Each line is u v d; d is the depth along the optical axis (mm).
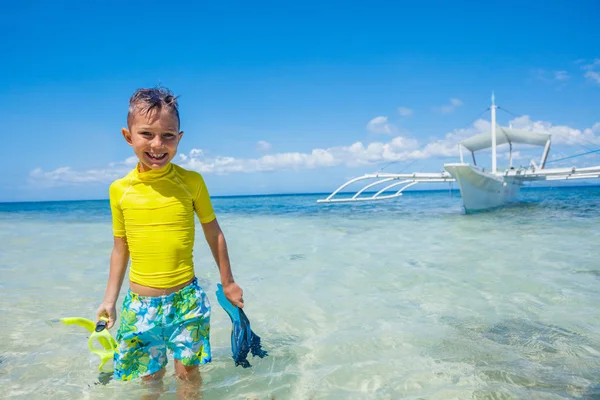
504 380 2256
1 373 2445
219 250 2408
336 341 2895
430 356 2604
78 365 2570
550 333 2959
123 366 2205
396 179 21328
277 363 2543
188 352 2207
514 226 10086
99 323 2244
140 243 2156
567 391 2115
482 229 9633
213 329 3217
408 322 3266
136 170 2193
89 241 8570
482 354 2613
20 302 3982
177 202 2176
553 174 17516
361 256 6270
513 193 19984
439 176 18594
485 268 5180
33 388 2256
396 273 5012
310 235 9109
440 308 3613
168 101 2018
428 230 9773
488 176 15891
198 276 5004
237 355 2453
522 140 20453
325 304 3793
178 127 2094
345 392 2154
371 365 2490
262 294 4156
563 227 9445
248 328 2578
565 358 2533
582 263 5336
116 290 2314
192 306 2234
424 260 5824
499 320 3264
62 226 12477
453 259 5848
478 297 3918
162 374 2354
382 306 3709
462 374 2338
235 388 2219
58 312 3682
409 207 21094
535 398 2051
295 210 20469
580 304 3623
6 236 9680
